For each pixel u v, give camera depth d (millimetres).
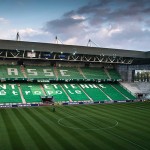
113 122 38312
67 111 49031
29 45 60531
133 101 68688
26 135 29719
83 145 26016
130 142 27297
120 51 70438
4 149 24438
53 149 24562
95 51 67750
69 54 69688
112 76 79750
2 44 57938
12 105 54062
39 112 47125
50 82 72312
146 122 38594
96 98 66438
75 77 73250
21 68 71375
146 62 83000
